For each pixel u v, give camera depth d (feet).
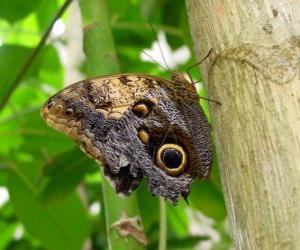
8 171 3.06
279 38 2.22
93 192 3.51
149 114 2.48
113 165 2.46
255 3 2.24
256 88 2.21
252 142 2.21
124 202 2.56
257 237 2.18
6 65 3.09
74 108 2.47
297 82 2.20
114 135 2.47
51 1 3.43
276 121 2.19
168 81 2.48
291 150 2.18
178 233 3.50
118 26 3.16
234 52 2.24
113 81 2.49
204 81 2.30
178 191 2.44
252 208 2.19
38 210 3.07
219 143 2.26
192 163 2.45
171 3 3.19
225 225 3.88
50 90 3.81
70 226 3.07
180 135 2.46
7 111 3.67
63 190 3.00
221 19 2.26
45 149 3.20
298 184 2.17
